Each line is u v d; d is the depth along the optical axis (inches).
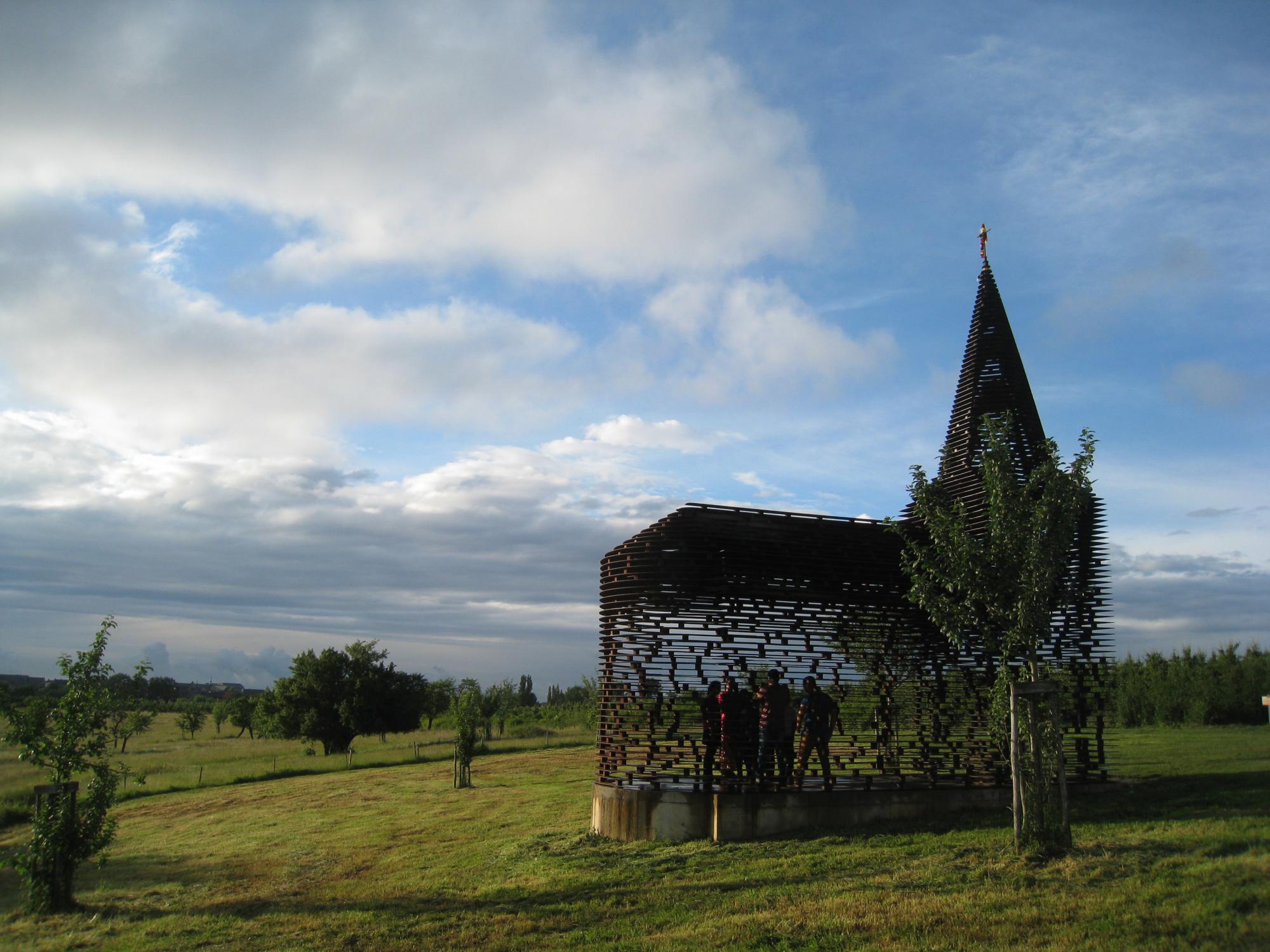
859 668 610.2
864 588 620.1
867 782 581.3
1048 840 421.7
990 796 584.7
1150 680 1508.4
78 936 481.4
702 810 565.9
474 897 487.8
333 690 2105.1
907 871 430.6
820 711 580.4
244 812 951.0
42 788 552.4
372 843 704.4
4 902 610.2
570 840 602.9
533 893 481.7
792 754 578.6
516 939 401.1
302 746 2245.3
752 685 596.1
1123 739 1043.3
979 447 692.7
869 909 376.2
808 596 606.9
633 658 591.8
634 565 605.9
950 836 496.4
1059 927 324.8
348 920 463.8
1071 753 617.0
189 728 2881.4
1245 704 1352.1
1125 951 294.0
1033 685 426.9
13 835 878.4
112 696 575.5
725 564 599.5
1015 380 727.1
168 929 481.1
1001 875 399.2
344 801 978.7
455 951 394.3
